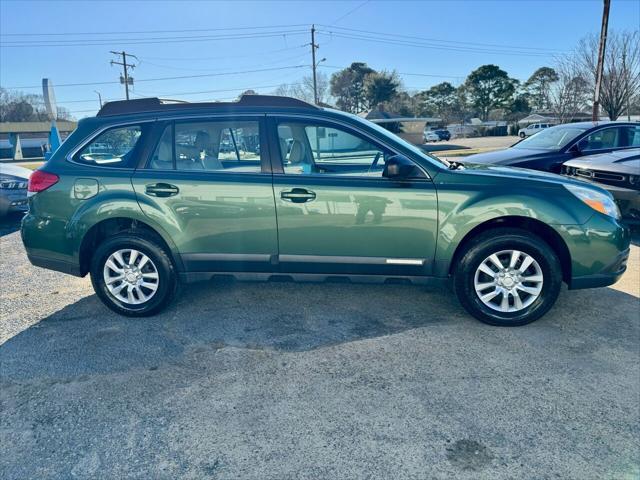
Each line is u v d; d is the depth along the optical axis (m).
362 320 3.77
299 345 3.37
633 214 5.91
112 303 3.84
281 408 2.64
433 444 2.33
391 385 2.85
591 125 7.66
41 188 3.75
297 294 4.34
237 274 3.78
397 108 66.81
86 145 3.78
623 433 2.40
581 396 2.72
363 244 3.59
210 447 2.33
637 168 5.85
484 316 3.60
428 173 3.53
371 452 2.28
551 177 3.75
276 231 3.62
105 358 3.22
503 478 2.11
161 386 2.87
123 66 48.75
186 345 3.39
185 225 3.67
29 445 2.37
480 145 36.69
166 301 3.83
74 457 2.28
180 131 3.71
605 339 3.42
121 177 3.68
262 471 2.17
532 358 3.15
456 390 2.79
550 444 2.33
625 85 24.92
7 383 2.93
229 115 3.68
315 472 2.16
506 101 70.38
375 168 3.59
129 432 2.46
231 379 2.94
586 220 3.46
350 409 2.62
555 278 3.50
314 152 3.65
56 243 3.78
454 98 75.88
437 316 3.83
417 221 3.51
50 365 3.13
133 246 3.73
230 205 3.60
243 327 3.67
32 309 4.10
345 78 71.81
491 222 3.59
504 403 2.66
